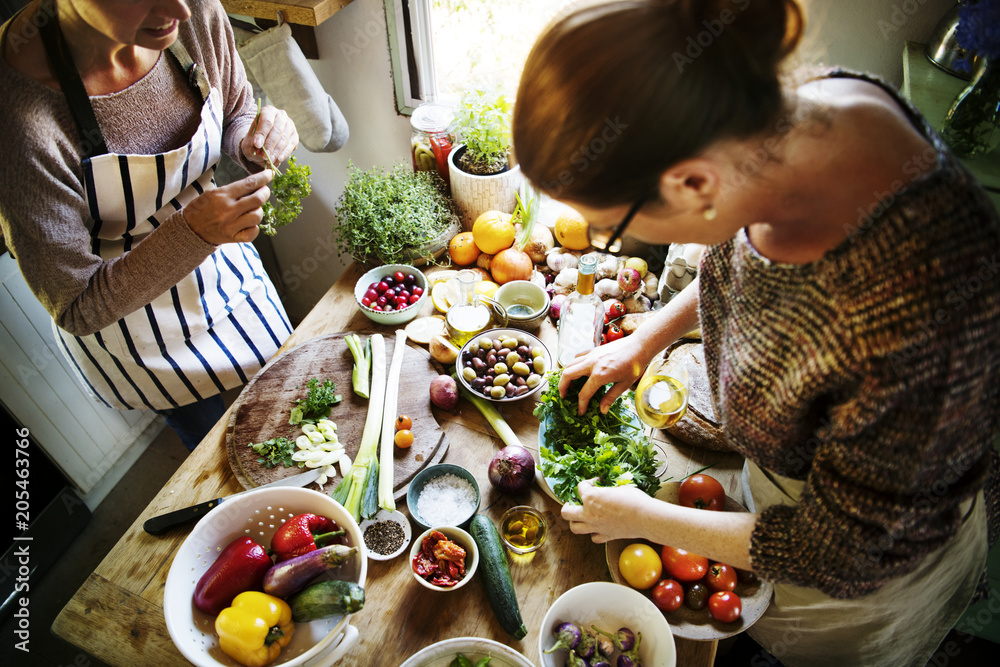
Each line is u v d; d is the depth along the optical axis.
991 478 0.86
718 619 0.95
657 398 1.14
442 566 1.03
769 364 0.69
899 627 0.94
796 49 0.55
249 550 0.90
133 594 1.04
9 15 1.64
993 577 1.46
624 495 0.88
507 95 1.72
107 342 1.38
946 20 1.18
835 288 0.60
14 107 1.00
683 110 0.53
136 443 2.27
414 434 1.26
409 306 1.47
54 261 1.09
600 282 1.53
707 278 0.83
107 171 1.15
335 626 0.88
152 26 0.98
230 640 0.84
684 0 0.51
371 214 1.53
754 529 0.75
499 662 0.88
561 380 1.16
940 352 0.54
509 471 1.12
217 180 1.97
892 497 0.62
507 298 1.53
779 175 0.59
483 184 1.59
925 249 0.54
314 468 1.20
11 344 1.67
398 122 1.95
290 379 1.36
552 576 1.05
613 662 0.92
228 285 1.52
